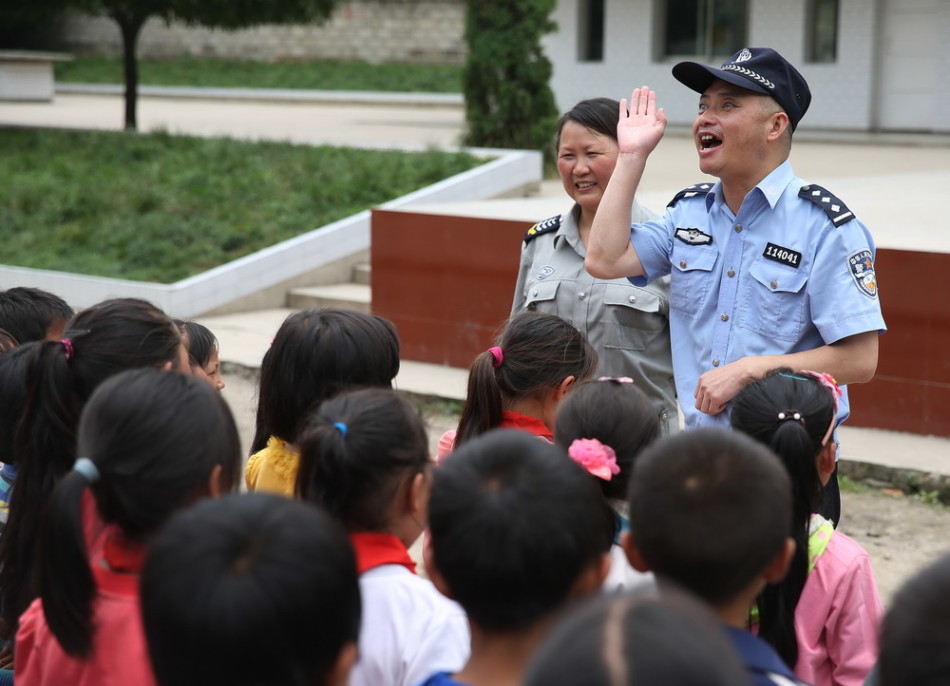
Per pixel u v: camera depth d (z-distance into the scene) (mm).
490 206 9719
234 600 1785
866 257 3455
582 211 4547
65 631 2369
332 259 11641
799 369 3344
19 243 12281
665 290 4387
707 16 21531
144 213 12828
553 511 2076
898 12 20047
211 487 2455
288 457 3461
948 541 5828
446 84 30812
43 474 3004
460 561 2084
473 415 3578
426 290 9055
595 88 22609
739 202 3615
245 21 17281
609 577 2855
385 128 20500
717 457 2170
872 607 2949
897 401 7094
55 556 2365
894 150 17719
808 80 20812
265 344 9766
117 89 30859
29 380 3059
